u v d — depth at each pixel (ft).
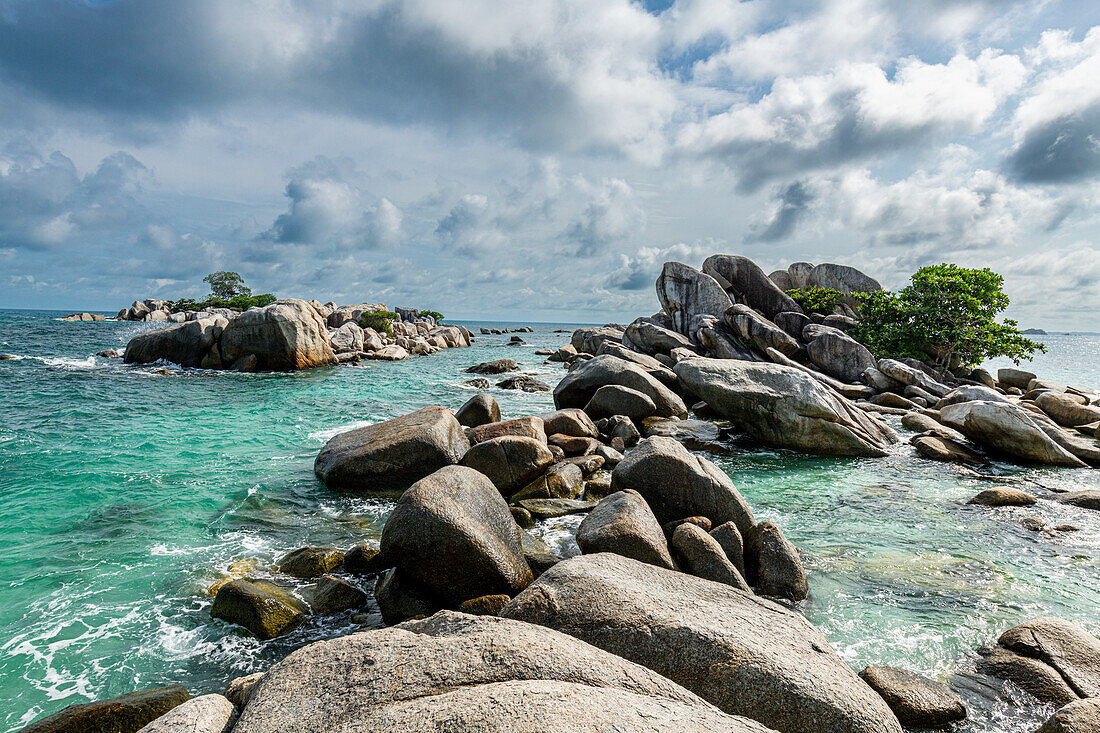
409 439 44.09
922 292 119.03
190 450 53.72
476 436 51.57
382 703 12.37
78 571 29.73
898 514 40.34
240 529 35.81
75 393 82.69
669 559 27.04
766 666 16.22
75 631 24.43
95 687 21.06
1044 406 73.72
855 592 28.73
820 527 37.70
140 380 100.73
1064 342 470.80
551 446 51.47
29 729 16.74
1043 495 44.70
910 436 65.57
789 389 60.08
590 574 20.83
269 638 24.18
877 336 121.08
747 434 63.10
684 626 17.66
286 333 123.95
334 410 77.61
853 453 57.41
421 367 143.13
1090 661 21.01
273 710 12.48
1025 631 22.95
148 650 23.25
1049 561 32.48
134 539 33.81
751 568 29.68
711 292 138.21
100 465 47.75
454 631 16.12
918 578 30.30
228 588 25.80
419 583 26.58
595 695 12.16
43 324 276.82
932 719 18.93
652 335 130.41
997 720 19.27
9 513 37.19
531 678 13.23
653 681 14.06
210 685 21.30
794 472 51.65
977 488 46.85
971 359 117.29
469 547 26.04
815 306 144.36
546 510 38.45
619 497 31.09
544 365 155.33
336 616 26.13
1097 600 28.04
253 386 99.04
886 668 20.99
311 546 31.81
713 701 15.93
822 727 15.10
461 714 11.30
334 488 43.55
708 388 63.16
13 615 25.57
